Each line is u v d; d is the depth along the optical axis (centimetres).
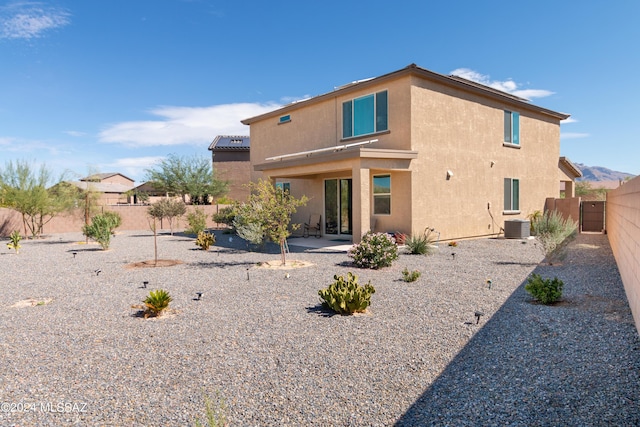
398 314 664
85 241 2031
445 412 362
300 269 1083
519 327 586
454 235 1670
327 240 1794
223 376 443
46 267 1212
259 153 2319
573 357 472
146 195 4456
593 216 2078
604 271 998
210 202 4119
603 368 439
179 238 2145
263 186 1209
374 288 772
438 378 430
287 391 407
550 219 1471
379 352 505
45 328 619
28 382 436
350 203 1806
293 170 1688
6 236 2388
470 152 1733
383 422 348
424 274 991
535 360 468
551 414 353
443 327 595
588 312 650
